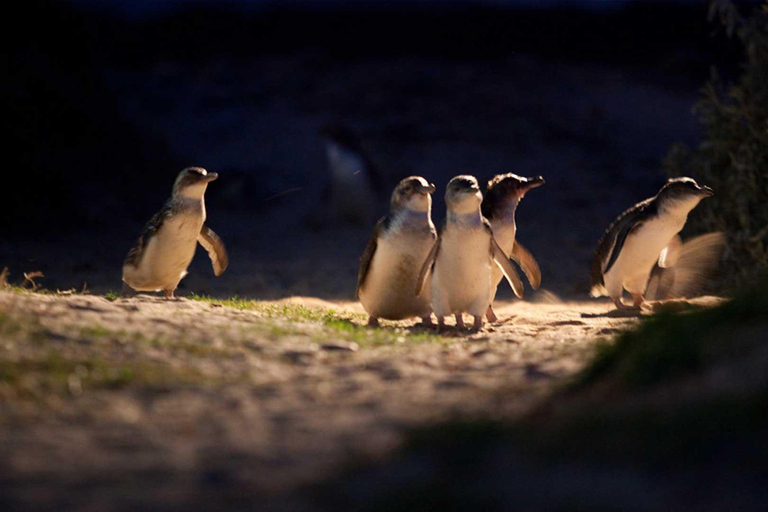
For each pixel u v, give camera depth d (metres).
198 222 10.63
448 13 43.69
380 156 28.28
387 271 10.11
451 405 5.87
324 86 35.72
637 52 41.59
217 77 37.00
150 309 8.93
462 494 4.35
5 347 6.85
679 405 5.06
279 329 8.50
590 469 4.60
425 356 7.71
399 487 4.44
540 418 5.30
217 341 7.74
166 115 32.59
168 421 5.70
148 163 26.14
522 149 29.47
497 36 41.72
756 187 13.81
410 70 37.09
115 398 6.19
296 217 24.02
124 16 43.97
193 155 28.38
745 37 15.12
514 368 7.22
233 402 6.13
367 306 10.59
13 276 15.09
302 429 5.46
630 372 5.68
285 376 6.94
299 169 28.11
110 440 5.33
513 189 11.29
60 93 24.56
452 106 33.31
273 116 32.69
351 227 22.81
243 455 5.03
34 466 4.88
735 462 4.51
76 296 9.38
